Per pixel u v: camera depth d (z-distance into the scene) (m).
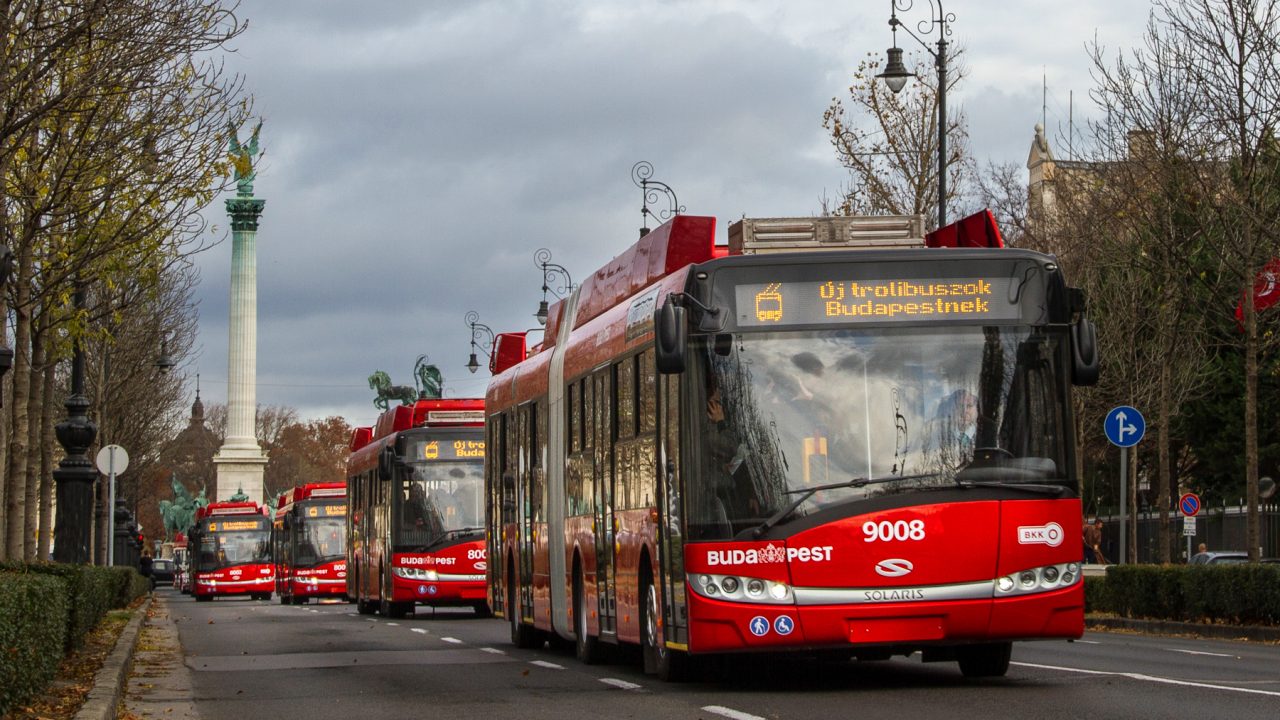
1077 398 47.06
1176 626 29.33
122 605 39.94
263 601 75.62
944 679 16.83
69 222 26.73
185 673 20.80
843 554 14.95
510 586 26.12
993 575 15.01
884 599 14.91
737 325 15.41
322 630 32.56
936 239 17.86
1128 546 59.66
